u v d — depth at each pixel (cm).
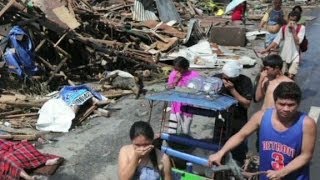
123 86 968
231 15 1950
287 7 2445
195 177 495
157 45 1293
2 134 706
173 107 636
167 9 1691
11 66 891
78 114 808
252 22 1922
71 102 805
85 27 1187
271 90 550
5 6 954
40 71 945
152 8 1670
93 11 1295
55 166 621
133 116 827
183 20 1814
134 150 382
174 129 638
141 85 966
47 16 1031
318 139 736
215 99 506
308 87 1035
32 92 892
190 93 525
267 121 384
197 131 760
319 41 1545
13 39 898
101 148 692
